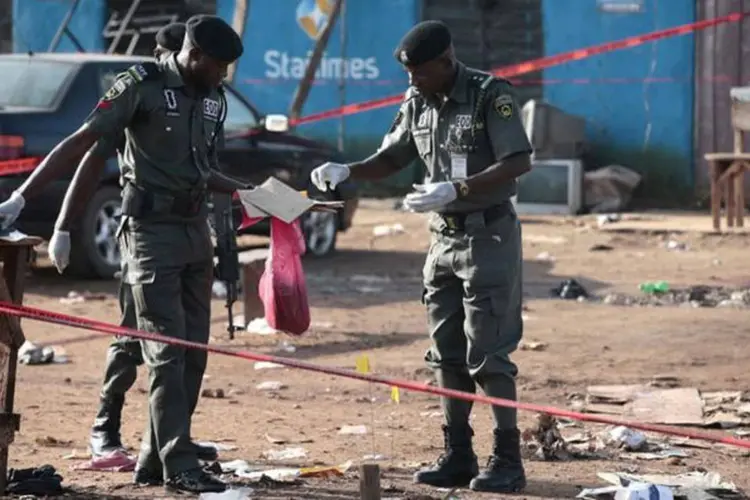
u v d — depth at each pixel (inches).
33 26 3563.0
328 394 1454.2
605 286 2240.4
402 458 1160.2
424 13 3435.0
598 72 3400.6
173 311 1005.8
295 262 1051.9
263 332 1781.5
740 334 1802.4
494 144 994.1
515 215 1031.6
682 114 3358.8
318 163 2439.7
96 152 978.7
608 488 1013.8
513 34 3452.3
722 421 1309.1
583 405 1393.9
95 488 1021.8
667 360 1633.9
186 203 1008.2
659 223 2974.9
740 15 2755.9
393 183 3499.0
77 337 1776.6
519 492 1023.0
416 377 1544.0
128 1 3535.9
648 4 3358.8
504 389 1017.5
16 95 2124.8
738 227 2849.4
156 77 992.2
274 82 3489.2
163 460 1005.8
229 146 2290.8
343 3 3457.2
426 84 1003.9
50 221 2070.6
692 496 995.3
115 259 2204.7
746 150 3309.5
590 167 3405.5
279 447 1202.6
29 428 1275.8
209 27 989.2
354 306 2027.6
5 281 936.3
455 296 1043.3
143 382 1501.0
